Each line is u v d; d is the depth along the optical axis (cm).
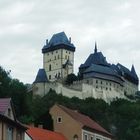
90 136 10412
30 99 19225
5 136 6197
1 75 15900
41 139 8844
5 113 6256
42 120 10706
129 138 19600
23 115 14575
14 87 15600
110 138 11144
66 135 10244
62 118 10400
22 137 6906
